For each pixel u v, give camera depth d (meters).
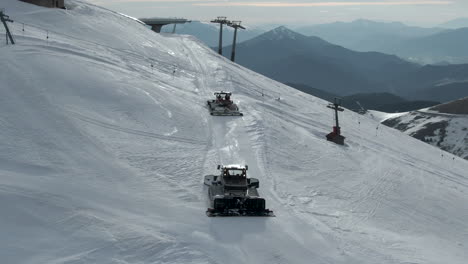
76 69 28.95
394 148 37.50
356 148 31.50
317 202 19.00
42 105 22.50
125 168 18.69
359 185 22.80
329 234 15.71
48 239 12.66
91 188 16.19
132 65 37.44
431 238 18.00
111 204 15.33
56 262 11.71
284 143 27.03
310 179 22.03
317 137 31.36
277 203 17.77
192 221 15.08
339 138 31.16
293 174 22.19
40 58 28.69
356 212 18.94
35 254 11.94
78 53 33.84
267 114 33.22
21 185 15.02
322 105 49.59
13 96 22.59
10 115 20.58
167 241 13.34
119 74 31.84
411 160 33.97
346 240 15.52
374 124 48.75
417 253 15.52
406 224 19.05
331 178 22.98
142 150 21.16
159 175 18.80
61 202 14.59
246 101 36.47
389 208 20.56
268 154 24.06
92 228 13.47
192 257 12.63
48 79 25.80
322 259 13.87
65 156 18.39
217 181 17.75
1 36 32.81
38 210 13.84
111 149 20.30
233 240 14.14
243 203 16.19
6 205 13.65
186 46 61.66
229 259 12.94
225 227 14.99
